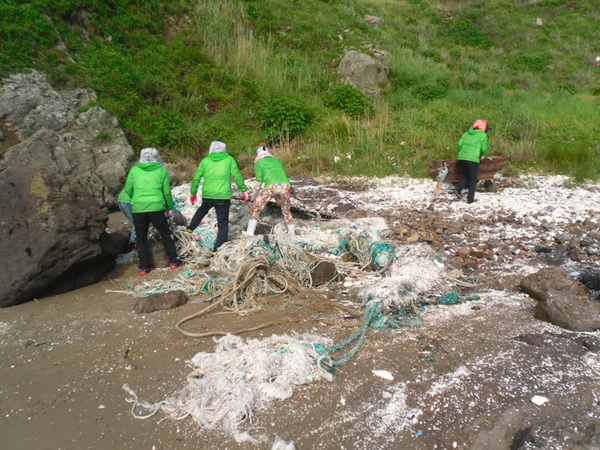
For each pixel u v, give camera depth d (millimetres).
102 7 14156
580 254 6465
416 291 5270
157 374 4074
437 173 9367
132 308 5387
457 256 6676
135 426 3479
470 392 3643
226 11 18031
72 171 9609
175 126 12641
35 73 11164
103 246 6336
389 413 3477
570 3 27359
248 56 16328
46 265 5602
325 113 14883
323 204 9180
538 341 4297
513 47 23531
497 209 8664
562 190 9758
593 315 4570
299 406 3584
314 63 17531
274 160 6988
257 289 5531
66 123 10758
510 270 6180
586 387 3662
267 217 7672
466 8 26984
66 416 3627
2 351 4582
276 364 3967
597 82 19906
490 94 17438
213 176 6586
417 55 20516
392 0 27531
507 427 3252
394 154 12438
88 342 4672
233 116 14305
